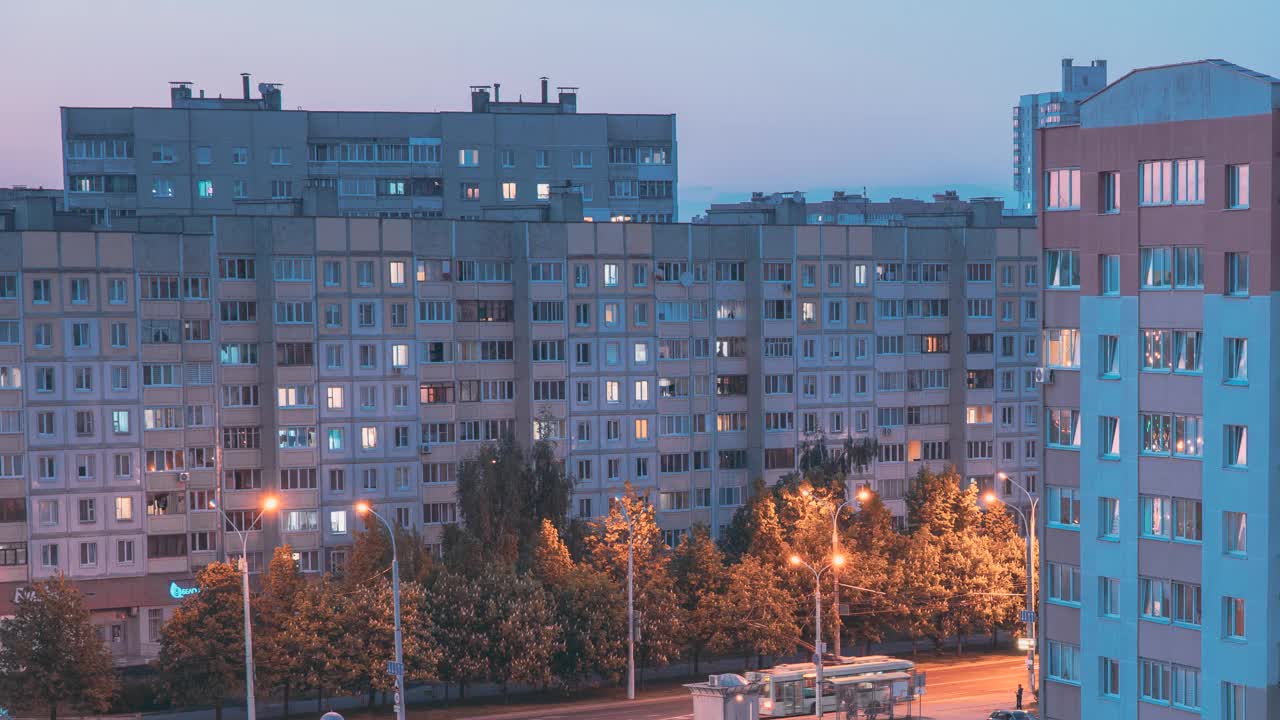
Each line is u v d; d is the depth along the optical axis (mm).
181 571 131375
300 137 189375
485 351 142125
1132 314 75938
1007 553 132125
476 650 108812
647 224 146750
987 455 161375
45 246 127125
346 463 136375
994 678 119125
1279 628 71562
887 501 157750
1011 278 161750
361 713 108812
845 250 154750
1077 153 78438
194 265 132000
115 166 185625
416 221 138625
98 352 128625
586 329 144750
